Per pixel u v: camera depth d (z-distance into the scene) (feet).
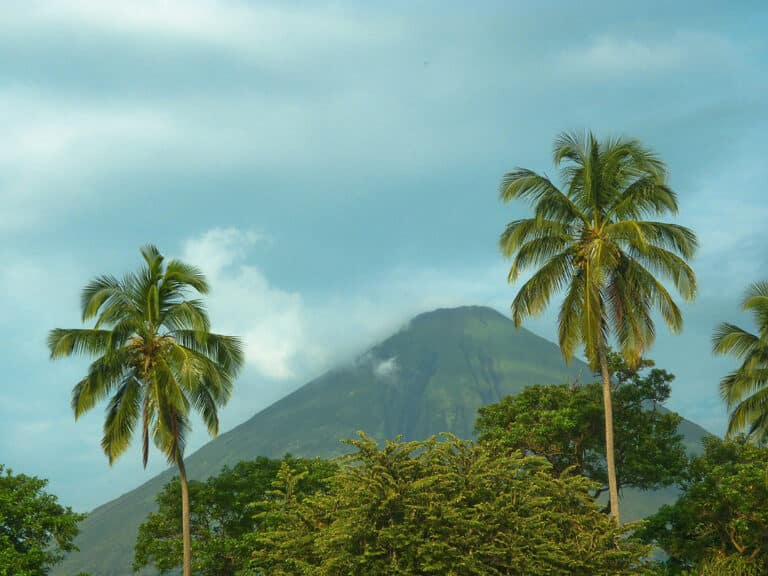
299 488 214.69
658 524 207.82
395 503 134.10
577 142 171.22
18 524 171.42
